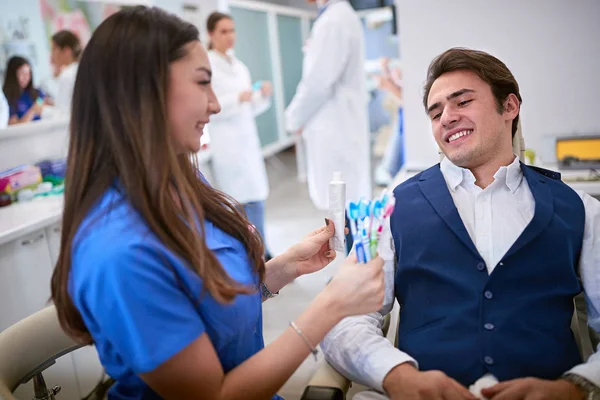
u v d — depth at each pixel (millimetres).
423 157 2561
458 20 2377
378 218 939
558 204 1115
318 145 3342
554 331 1060
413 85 2494
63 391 1938
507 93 1164
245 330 958
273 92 6594
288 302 2865
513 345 1039
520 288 1073
